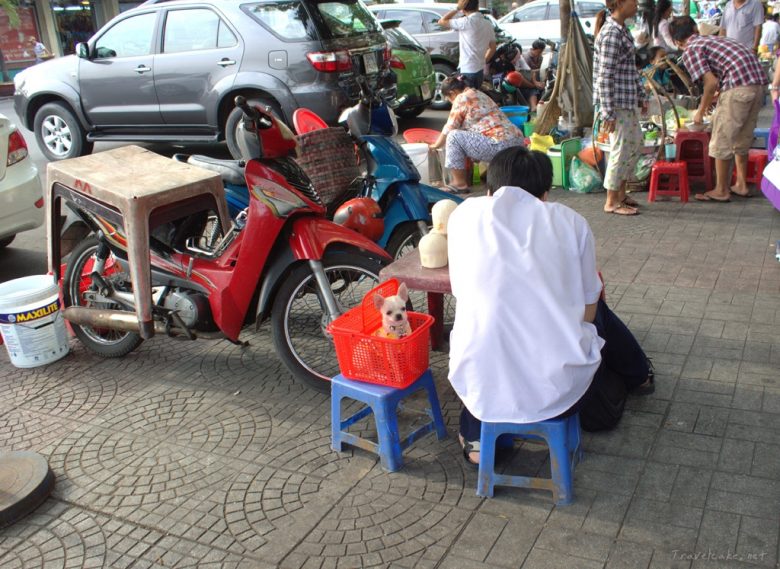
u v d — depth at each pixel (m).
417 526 2.69
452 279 2.73
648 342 3.90
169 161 4.10
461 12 9.85
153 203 3.63
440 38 12.33
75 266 4.41
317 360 3.98
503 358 2.58
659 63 7.91
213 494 2.98
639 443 3.07
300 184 3.66
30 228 5.81
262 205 3.50
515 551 2.53
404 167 4.38
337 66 7.82
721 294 4.43
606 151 6.73
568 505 2.73
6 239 6.36
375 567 2.51
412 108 10.80
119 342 4.28
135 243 3.61
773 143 5.09
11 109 17.41
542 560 2.47
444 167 7.16
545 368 2.56
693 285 4.61
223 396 3.78
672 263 5.02
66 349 4.38
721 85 6.21
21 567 2.67
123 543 2.74
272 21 7.93
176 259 3.86
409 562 2.52
